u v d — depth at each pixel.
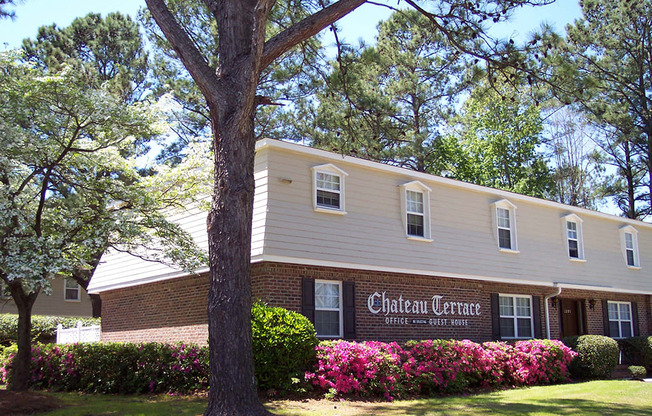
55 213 13.65
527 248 22.09
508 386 16.61
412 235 18.42
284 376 12.84
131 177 15.16
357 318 16.67
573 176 43.16
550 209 23.64
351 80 14.33
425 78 29.92
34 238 11.66
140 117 13.05
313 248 15.70
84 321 27.67
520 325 21.56
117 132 13.15
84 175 13.68
